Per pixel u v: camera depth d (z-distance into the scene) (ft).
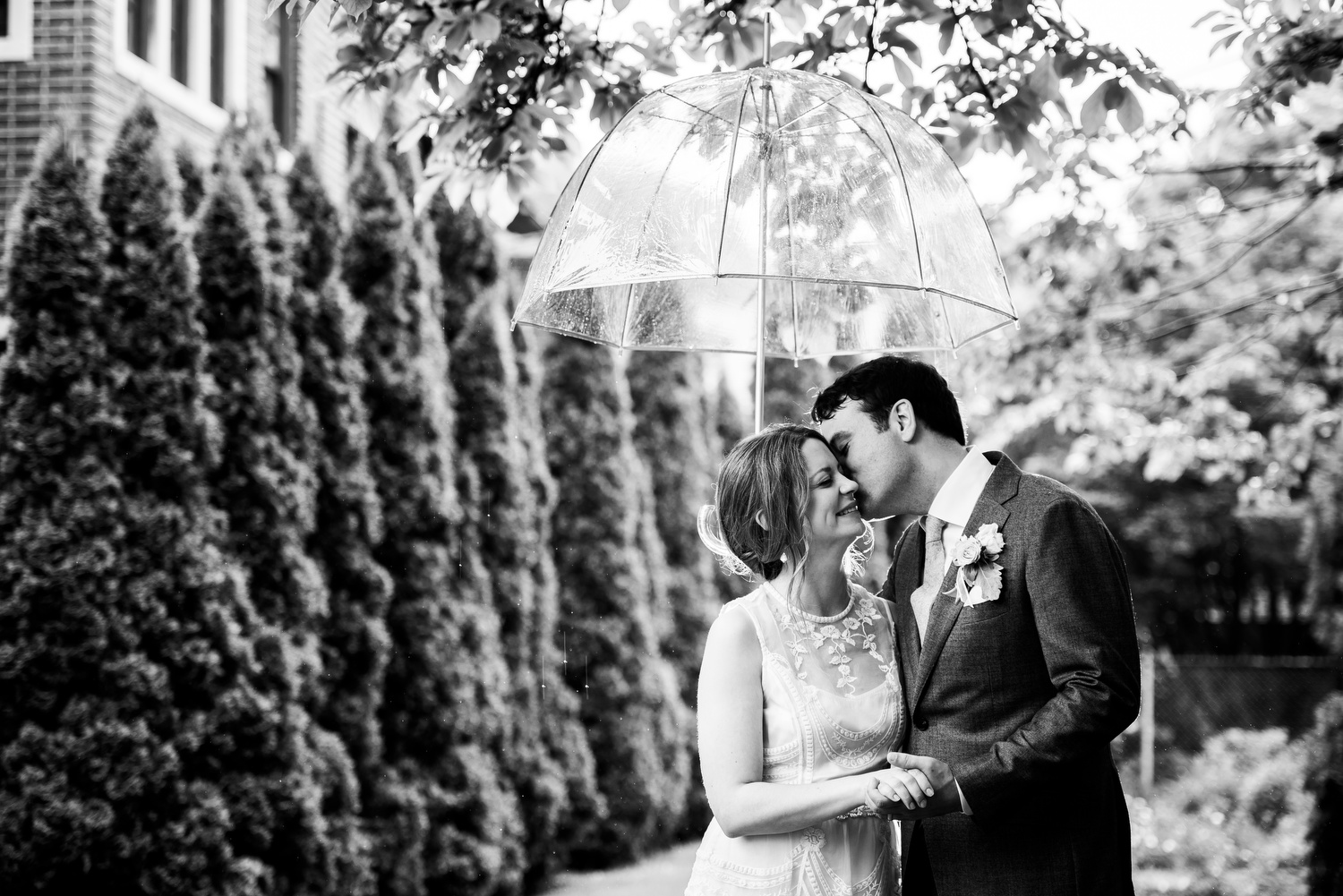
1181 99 12.55
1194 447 24.84
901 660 8.57
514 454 25.99
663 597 33.22
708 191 8.04
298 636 18.69
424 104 13.12
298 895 18.16
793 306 10.73
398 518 21.93
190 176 19.94
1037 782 7.43
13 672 16.07
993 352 24.18
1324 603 25.99
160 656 16.80
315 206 20.72
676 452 35.55
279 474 18.72
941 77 12.78
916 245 7.91
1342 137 15.67
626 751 29.96
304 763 18.20
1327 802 21.45
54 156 16.88
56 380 16.58
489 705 23.47
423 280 22.95
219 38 25.84
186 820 16.69
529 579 26.20
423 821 21.22
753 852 7.95
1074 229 20.58
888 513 8.78
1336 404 25.09
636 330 10.40
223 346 18.30
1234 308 21.76
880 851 8.33
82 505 16.42
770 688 7.98
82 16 21.38
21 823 15.99
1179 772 36.27
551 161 13.44
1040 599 7.84
